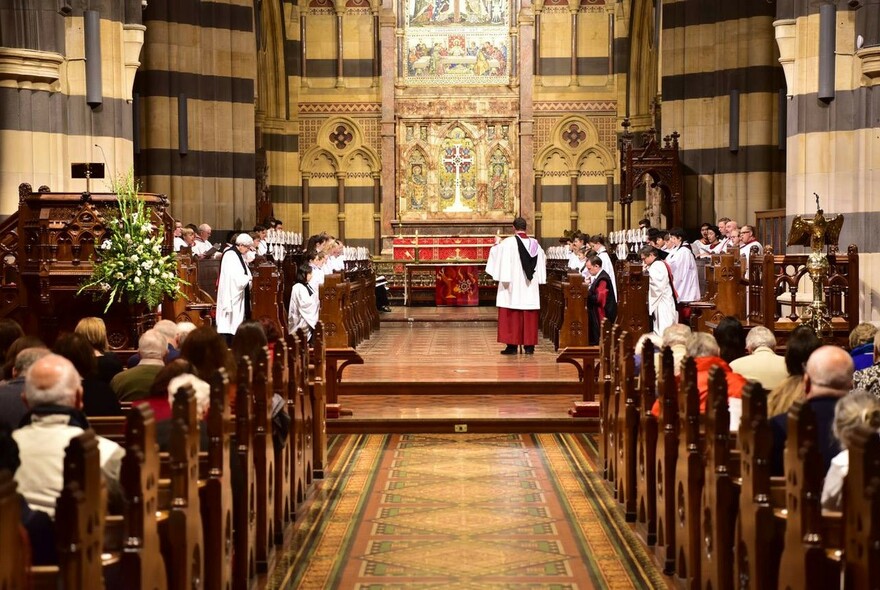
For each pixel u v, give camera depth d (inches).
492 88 1114.1
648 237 618.5
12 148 488.7
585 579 253.8
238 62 772.0
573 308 540.7
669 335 336.5
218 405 218.2
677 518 249.4
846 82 482.9
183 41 719.7
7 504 115.6
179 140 720.3
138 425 168.1
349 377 515.5
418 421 447.5
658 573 258.7
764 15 720.3
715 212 753.0
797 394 239.1
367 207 1128.2
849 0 472.1
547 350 641.6
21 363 244.5
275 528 285.0
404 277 1071.0
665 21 780.6
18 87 490.6
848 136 484.4
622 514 317.1
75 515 136.8
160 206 442.6
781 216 623.8
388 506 327.3
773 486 193.8
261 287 539.8
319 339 371.6
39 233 410.3
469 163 1117.1
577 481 361.7
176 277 426.0
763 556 185.8
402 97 1115.3
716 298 525.7
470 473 374.0
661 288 526.6
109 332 420.2
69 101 511.5
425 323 872.9
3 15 487.2
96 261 409.7
